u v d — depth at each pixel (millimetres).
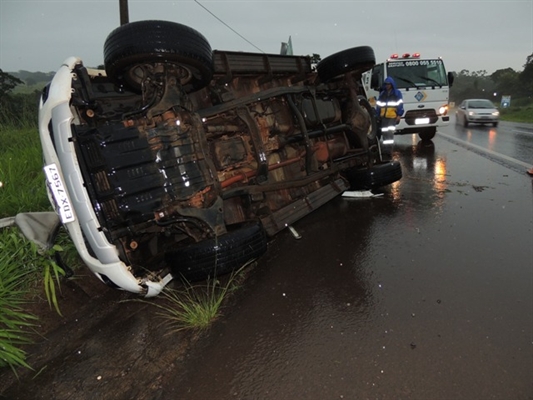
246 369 2451
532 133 13828
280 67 5055
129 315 3268
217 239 3178
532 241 3951
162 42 2875
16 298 3188
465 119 18656
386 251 4020
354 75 6176
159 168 3062
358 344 2576
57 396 2402
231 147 4059
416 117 11055
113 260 2865
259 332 2826
